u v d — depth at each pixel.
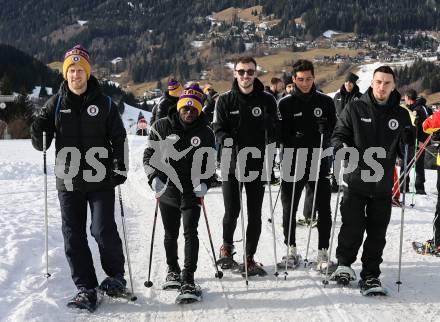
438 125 5.29
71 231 4.05
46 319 3.73
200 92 4.27
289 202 5.03
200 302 4.19
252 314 3.95
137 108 103.38
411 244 5.81
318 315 3.92
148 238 6.32
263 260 5.30
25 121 41.25
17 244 5.47
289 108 4.97
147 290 4.45
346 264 4.52
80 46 3.99
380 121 4.28
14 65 104.88
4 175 12.38
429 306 4.07
